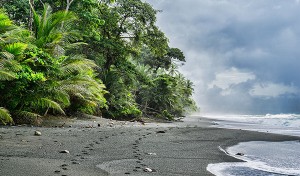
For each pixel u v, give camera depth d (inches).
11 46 514.6
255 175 257.4
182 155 328.5
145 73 1574.8
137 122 981.8
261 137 622.2
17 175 184.1
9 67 495.2
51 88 580.7
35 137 361.1
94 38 1103.6
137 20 1248.8
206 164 289.1
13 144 297.4
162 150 350.3
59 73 612.1
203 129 693.3
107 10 1186.6
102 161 253.9
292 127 1218.0
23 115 533.6
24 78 531.8
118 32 1250.0
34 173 191.9
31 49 581.3
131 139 418.6
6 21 524.7
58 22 708.0
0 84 512.1
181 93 1889.8
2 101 535.5
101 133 462.9
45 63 589.9
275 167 301.1
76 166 224.2
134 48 1305.4
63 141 347.9
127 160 268.7
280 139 606.2
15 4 912.3
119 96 1155.9
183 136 520.1
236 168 282.5
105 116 1073.5
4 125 485.4
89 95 756.6
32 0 813.2
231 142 506.3
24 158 236.1
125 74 1217.4
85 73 762.8
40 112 639.8
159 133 530.3
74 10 971.9
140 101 1652.3
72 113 756.6
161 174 227.1
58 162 232.2
